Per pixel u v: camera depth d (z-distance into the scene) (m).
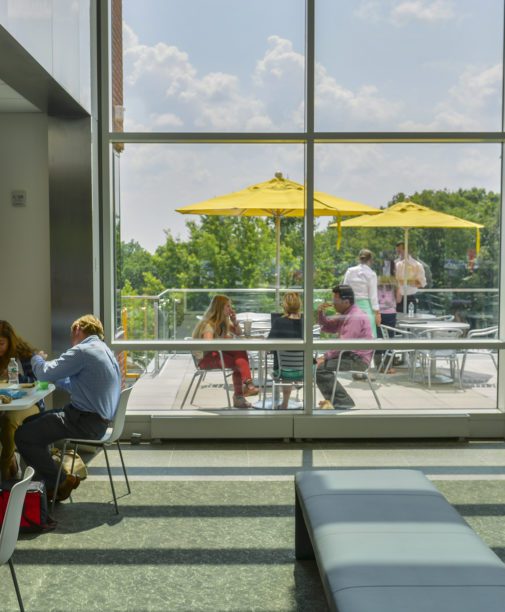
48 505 5.48
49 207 7.07
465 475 6.22
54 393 7.17
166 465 6.53
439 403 7.67
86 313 7.09
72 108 6.69
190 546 4.73
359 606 2.77
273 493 5.75
